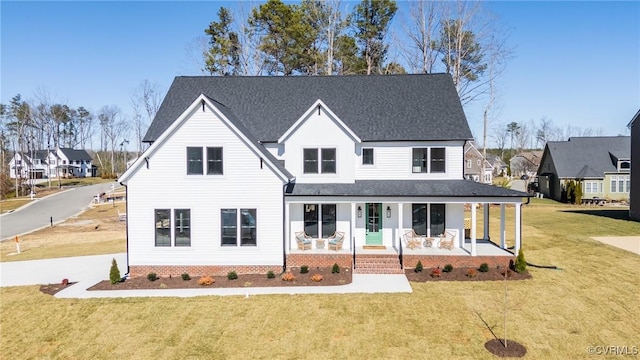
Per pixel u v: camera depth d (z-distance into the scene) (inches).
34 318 582.6
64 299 645.9
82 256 977.5
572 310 573.9
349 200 781.3
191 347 493.0
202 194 751.1
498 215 1475.1
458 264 773.3
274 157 868.0
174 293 660.7
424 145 870.4
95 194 2529.5
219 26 1800.0
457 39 1611.7
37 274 804.6
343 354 470.3
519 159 3614.7
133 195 749.9
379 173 879.7
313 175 847.7
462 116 904.3
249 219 755.4
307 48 1782.7
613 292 636.7
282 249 754.2
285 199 778.8
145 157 745.0
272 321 553.6
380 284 687.1
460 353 467.5
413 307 590.2
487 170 2620.6
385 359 458.0
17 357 487.5
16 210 1991.9
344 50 1798.7
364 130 890.1
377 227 862.5
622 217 1349.7
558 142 2117.4
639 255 838.5
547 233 1095.0
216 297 639.1
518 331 514.9
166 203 750.5
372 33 1798.7
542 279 702.5
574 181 1895.9
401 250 784.3
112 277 711.7
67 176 3949.3
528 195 754.2
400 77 1031.0
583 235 1056.2
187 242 754.8
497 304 597.9
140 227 752.3
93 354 486.0
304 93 1004.6
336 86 1020.5
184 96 997.2
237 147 748.0
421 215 855.1
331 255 781.3
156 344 502.6
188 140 746.8
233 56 1806.1
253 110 959.0
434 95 968.9
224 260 754.8
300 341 501.0
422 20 1657.2
